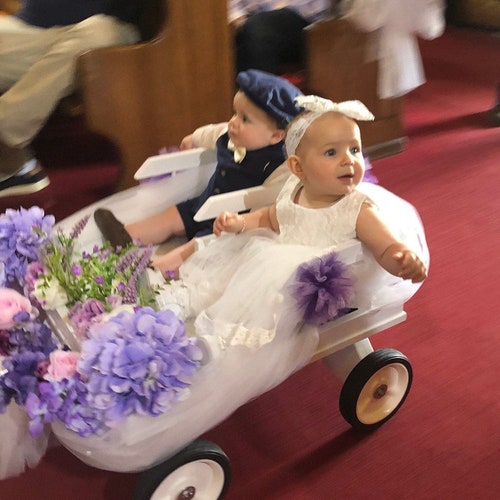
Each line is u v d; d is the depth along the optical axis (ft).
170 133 6.13
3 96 5.92
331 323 3.59
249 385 3.27
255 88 4.11
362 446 3.97
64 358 3.01
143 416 2.96
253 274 3.57
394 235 3.46
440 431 4.05
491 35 10.44
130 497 3.68
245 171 4.37
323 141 3.55
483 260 5.50
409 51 6.73
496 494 3.67
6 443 3.24
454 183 6.59
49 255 3.75
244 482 3.77
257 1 6.73
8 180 6.40
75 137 7.41
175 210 4.56
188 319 3.80
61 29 6.07
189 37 5.77
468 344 4.68
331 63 6.42
